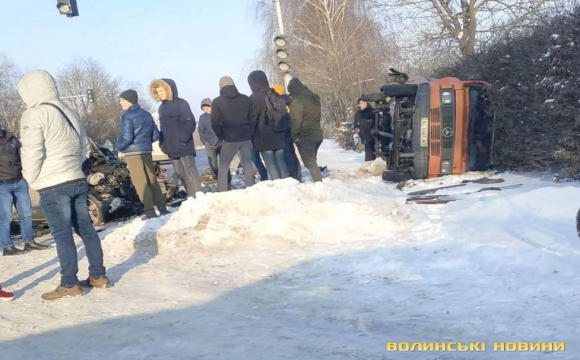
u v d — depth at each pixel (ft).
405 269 19.95
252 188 28.58
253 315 17.11
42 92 19.88
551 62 34.37
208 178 52.80
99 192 38.32
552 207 24.89
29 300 20.24
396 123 43.83
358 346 14.26
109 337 16.24
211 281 20.90
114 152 47.50
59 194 19.84
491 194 31.71
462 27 69.82
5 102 201.77
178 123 34.71
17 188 29.73
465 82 41.81
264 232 26.16
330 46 120.98
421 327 15.12
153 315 17.80
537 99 36.17
